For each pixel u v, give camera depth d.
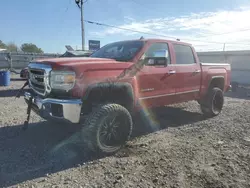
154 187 2.67
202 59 19.23
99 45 18.97
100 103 3.62
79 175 2.93
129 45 4.46
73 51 11.84
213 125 5.28
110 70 3.55
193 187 2.67
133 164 3.23
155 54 3.97
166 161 3.33
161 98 4.53
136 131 4.76
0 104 7.21
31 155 3.50
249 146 3.96
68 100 3.17
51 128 4.76
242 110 7.06
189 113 6.49
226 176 2.92
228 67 6.65
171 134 4.59
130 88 3.79
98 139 3.37
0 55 23.94
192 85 5.29
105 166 3.17
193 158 3.44
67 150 3.71
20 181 2.78
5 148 3.74
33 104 3.75
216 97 6.07
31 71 3.88
